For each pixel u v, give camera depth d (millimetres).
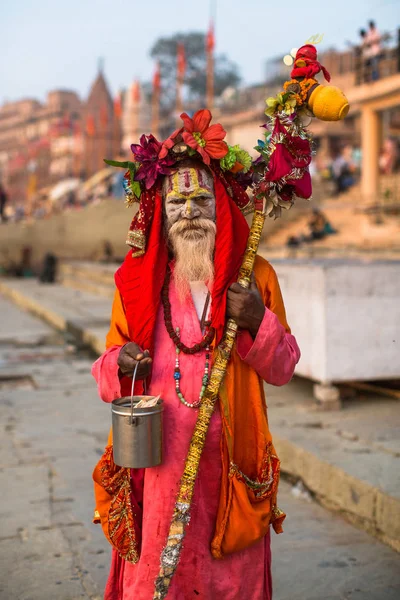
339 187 23219
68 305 14266
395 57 18953
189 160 2451
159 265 2438
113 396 2445
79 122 64188
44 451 5457
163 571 2219
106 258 25281
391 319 5340
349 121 31656
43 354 10273
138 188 2465
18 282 22734
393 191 18859
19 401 7293
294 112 2422
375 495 3695
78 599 3168
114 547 2469
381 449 4340
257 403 2434
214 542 2340
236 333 2379
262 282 2490
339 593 3166
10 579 3369
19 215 39094
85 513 4180
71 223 28156
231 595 2377
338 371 5312
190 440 2369
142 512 2473
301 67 2455
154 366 2416
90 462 5168
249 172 2543
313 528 3865
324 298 5254
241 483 2359
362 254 15203
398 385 6000
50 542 3775
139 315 2406
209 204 2439
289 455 4523
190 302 2430
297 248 17625
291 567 3424
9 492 4531
